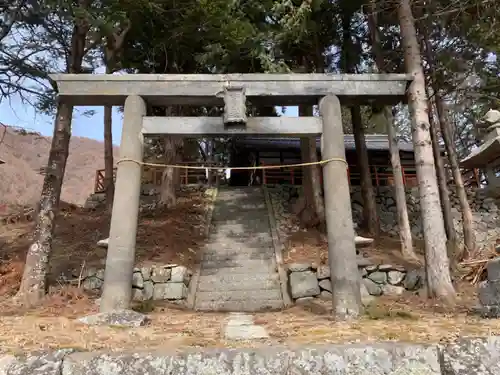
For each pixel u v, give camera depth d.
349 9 13.00
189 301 9.36
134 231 6.30
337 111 6.83
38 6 8.34
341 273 5.95
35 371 2.84
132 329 4.46
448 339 3.11
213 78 6.93
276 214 15.10
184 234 12.81
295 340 3.54
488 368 2.77
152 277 9.40
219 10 9.05
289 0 9.72
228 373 2.81
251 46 10.51
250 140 19.72
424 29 11.14
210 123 6.86
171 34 11.15
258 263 11.20
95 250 11.03
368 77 7.07
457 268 8.79
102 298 5.88
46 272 7.97
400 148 19.58
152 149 20.36
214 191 17.73
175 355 2.90
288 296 9.49
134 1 9.06
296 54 14.01
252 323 5.25
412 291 9.34
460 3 8.87
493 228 15.07
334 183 6.42
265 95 6.91
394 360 2.85
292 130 6.84
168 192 15.36
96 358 2.91
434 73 11.39
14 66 9.34
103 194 17.03
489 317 4.66
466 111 14.03
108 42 10.73
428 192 7.06
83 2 8.41
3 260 10.17
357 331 4.05
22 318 5.42
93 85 6.90
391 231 15.45
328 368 2.82
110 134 15.05
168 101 7.12
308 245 12.09
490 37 9.38
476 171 17.03
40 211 8.16
